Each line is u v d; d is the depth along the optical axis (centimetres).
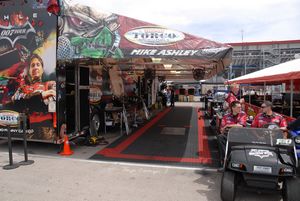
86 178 564
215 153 781
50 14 738
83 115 923
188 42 679
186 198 471
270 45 3584
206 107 1877
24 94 761
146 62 1034
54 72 736
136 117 1363
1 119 784
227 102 880
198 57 665
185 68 1521
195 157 739
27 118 757
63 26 738
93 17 728
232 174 443
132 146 866
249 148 455
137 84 1741
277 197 480
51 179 556
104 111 1089
